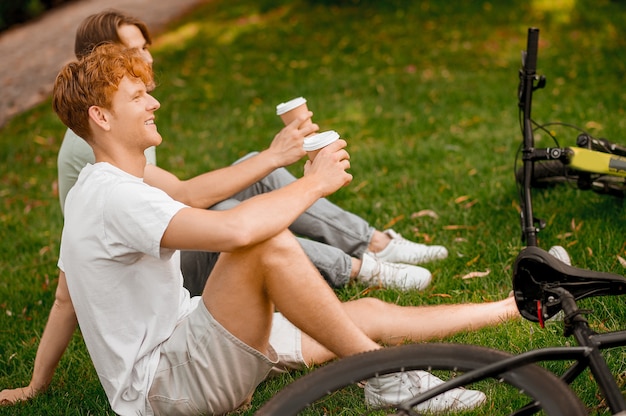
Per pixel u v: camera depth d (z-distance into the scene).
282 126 6.23
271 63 8.17
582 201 3.81
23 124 7.32
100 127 2.23
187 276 3.00
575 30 8.15
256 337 2.22
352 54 8.18
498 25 8.45
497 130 5.40
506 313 2.78
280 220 2.11
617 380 2.34
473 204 4.04
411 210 4.09
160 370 2.25
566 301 2.12
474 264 3.39
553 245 3.40
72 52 10.16
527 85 3.24
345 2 9.60
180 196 2.99
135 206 2.08
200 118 6.68
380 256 3.45
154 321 2.25
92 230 2.14
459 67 7.41
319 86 7.12
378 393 2.21
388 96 6.59
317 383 1.86
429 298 3.15
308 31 9.04
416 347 1.89
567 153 3.15
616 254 3.25
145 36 3.24
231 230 2.04
